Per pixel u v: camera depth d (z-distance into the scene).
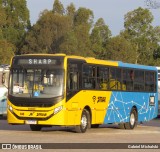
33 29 90.94
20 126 31.72
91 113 27.69
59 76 25.69
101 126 33.81
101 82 28.64
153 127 33.59
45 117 25.44
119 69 30.47
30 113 25.59
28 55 26.30
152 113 34.59
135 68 32.22
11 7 95.44
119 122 30.39
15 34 94.31
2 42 72.69
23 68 26.14
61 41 89.81
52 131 27.92
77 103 26.42
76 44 90.38
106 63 29.19
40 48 90.31
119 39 100.25
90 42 99.50
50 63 25.91
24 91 25.84
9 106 26.06
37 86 25.75
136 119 32.41
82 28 96.50
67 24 90.44
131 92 31.69
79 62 26.78
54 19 89.62
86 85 27.23
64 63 25.80
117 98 30.16
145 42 109.44
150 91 34.16
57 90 25.53
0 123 34.69
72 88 26.08
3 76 28.03
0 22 83.06
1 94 38.06
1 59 71.31
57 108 25.41
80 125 26.75
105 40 107.00
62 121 25.44
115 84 29.98
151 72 34.31
